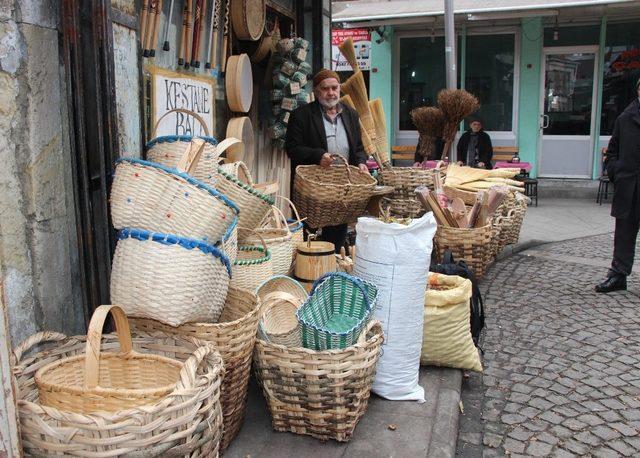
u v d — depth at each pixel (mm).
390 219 4246
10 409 1560
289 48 5199
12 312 2330
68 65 2492
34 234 2414
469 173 6062
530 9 9797
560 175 12211
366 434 2773
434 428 2830
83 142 2572
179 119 3883
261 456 2578
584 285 5586
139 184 2207
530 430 3018
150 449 1662
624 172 5105
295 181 4602
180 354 2215
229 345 2340
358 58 12430
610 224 8914
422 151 6832
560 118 12125
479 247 5023
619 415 3166
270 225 4035
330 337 2598
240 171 3715
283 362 2594
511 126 12336
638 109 5047
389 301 3002
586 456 2787
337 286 2998
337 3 11312
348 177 4664
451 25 6387
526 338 4238
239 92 4453
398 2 11055
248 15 4578
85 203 2613
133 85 3043
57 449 1631
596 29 11594
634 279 5758
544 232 8281
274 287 3180
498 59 12195
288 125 5016
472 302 3758
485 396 3385
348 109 5125
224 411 2465
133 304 2156
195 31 4023
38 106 2400
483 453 2820
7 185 2305
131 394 1796
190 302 2164
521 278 5836
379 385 3086
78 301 2697
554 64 11969
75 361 2123
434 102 12734
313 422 2662
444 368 3508
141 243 2143
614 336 4277
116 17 2848
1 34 2244
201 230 2215
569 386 3498
